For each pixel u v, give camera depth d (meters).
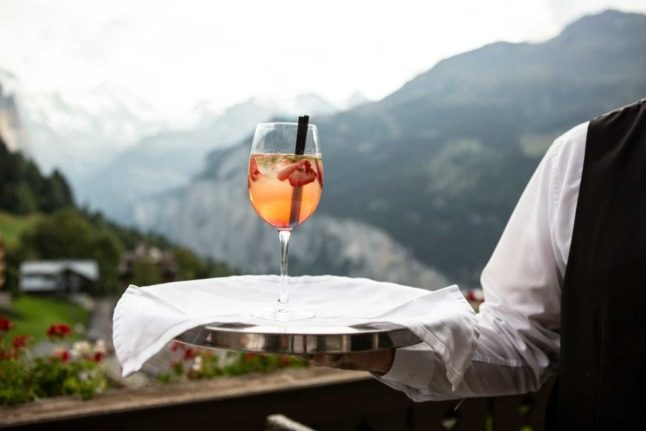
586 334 1.05
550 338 1.17
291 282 1.12
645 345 0.99
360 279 1.11
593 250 1.05
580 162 1.13
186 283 1.04
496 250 1.23
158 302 0.90
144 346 0.77
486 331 1.16
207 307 0.96
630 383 1.00
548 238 1.15
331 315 0.93
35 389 1.92
